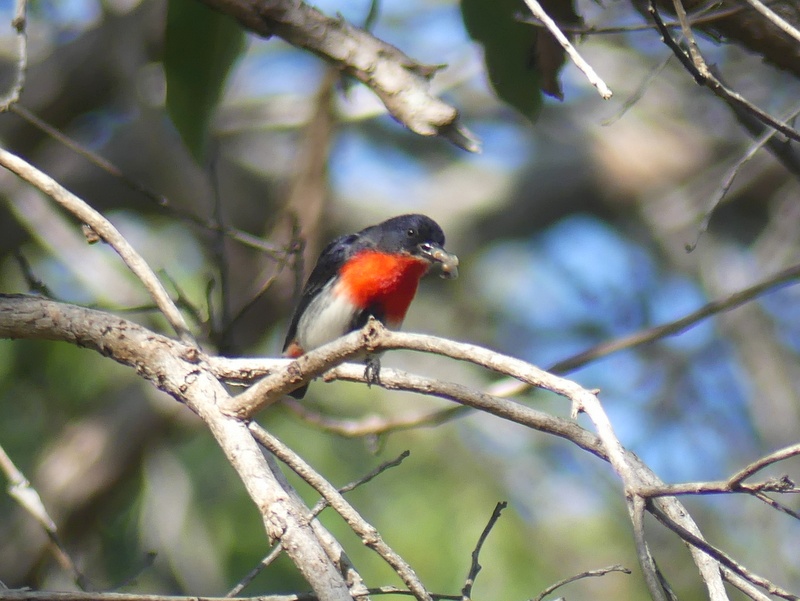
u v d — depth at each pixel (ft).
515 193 50.42
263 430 16.44
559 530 39.42
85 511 37.96
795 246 43.06
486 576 37.24
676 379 42.91
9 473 19.16
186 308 24.75
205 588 34.81
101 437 38.29
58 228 37.04
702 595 37.55
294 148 43.19
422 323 48.67
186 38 22.35
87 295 40.60
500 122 51.57
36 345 38.14
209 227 24.49
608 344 25.04
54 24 42.70
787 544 37.27
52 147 43.11
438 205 50.55
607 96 14.66
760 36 20.21
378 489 38.17
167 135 43.65
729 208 46.96
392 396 40.88
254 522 37.55
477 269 50.11
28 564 36.73
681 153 50.08
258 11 18.83
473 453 40.57
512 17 22.47
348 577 15.78
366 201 49.67
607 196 50.34
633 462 15.48
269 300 38.42
